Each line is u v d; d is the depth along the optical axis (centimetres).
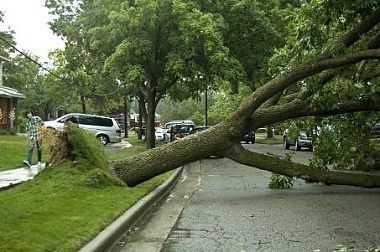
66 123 1176
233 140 1162
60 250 568
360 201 1070
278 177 1291
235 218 894
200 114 7681
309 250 661
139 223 852
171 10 2267
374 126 1420
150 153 1170
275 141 4269
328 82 1209
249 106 1141
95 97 4656
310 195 1166
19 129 4053
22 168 1544
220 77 2423
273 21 2575
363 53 1062
